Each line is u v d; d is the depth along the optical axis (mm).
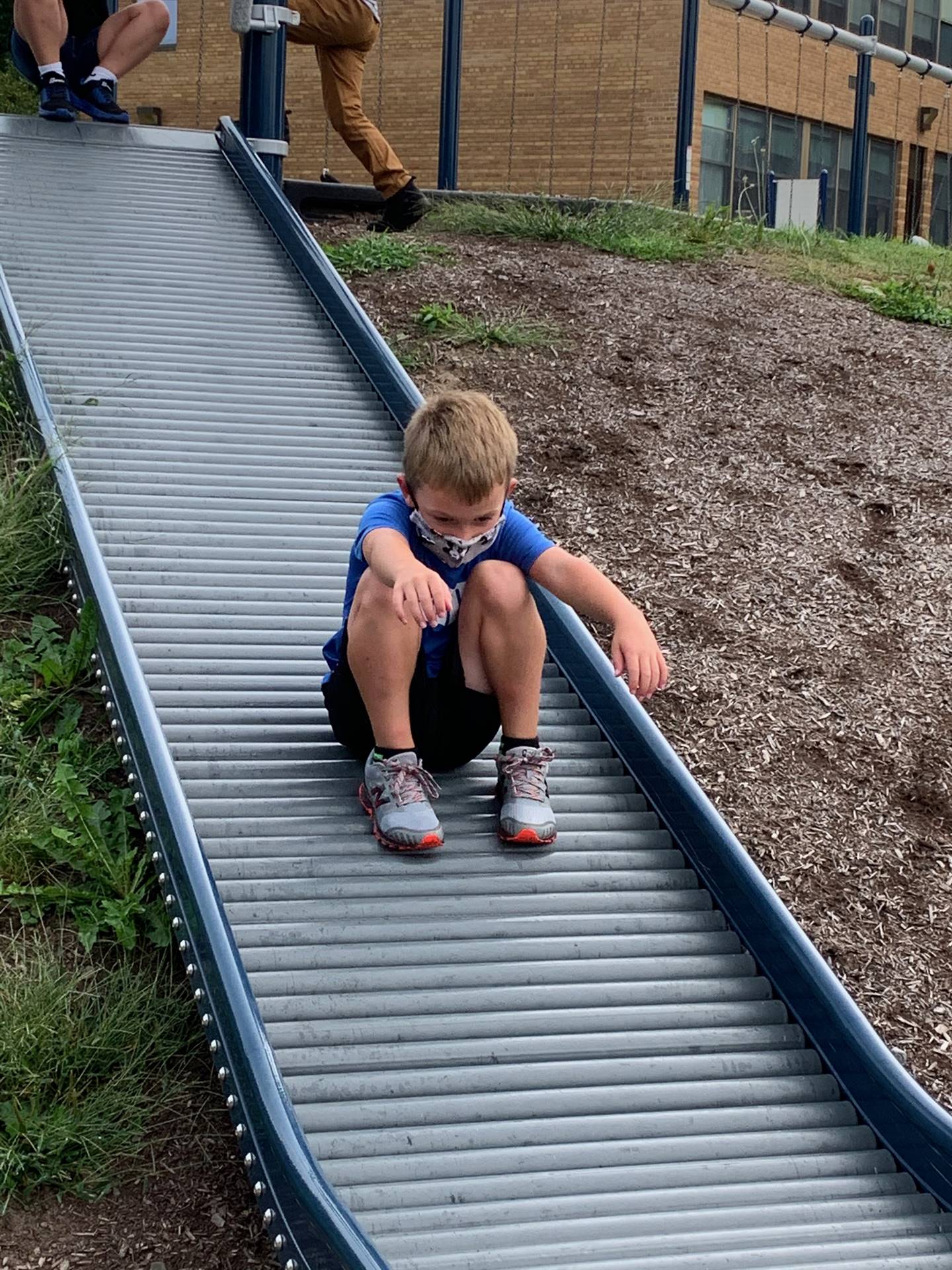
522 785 3566
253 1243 2652
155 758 3199
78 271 6254
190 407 5484
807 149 20406
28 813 3521
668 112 18406
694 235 9195
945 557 5617
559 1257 2590
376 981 3119
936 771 4531
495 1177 2748
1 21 20109
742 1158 2926
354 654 3385
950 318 8289
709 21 18562
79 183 7152
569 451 6004
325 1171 2686
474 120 19891
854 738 4613
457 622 3451
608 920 3445
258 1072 2512
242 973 2707
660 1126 2949
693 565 5371
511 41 19516
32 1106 2795
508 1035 3086
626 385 6637
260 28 7844
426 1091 2914
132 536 4625
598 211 9086
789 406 6688
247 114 8094
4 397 5195
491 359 6676
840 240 10758
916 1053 3508
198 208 7211
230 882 3295
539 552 3400
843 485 6059
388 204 8461
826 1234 2748
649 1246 2646
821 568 5461
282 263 6852
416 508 3328
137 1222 2676
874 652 5039
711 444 6230
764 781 4379
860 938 3863
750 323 7582
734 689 4750
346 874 3408
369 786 3508
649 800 3930
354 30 8008
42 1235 2629
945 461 6340
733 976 3385
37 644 4215
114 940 3312
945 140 23094
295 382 5875
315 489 5195
